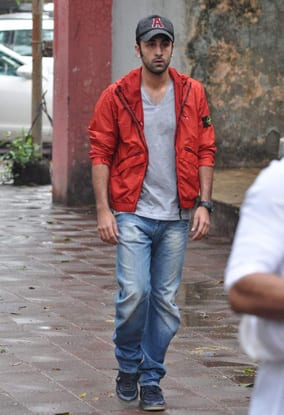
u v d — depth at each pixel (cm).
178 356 854
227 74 1694
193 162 714
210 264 1250
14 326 936
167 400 742
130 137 709
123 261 706
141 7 1648
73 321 961
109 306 1026
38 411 709
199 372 811
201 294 1091
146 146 709
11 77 2316
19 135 2302
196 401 742
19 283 1118
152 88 711
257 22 1695
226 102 1703
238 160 1720
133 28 1661
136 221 708
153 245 719
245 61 1700
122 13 1659
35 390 754
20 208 1662
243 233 375
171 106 712
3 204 1703
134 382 735
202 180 723
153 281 722
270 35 1703
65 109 1677
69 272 1185
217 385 780
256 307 369
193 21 1670
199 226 716
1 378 780
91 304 1031
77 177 1689
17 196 1802
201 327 953
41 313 988
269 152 1725
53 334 912
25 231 1449
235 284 372
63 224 1520
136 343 724
